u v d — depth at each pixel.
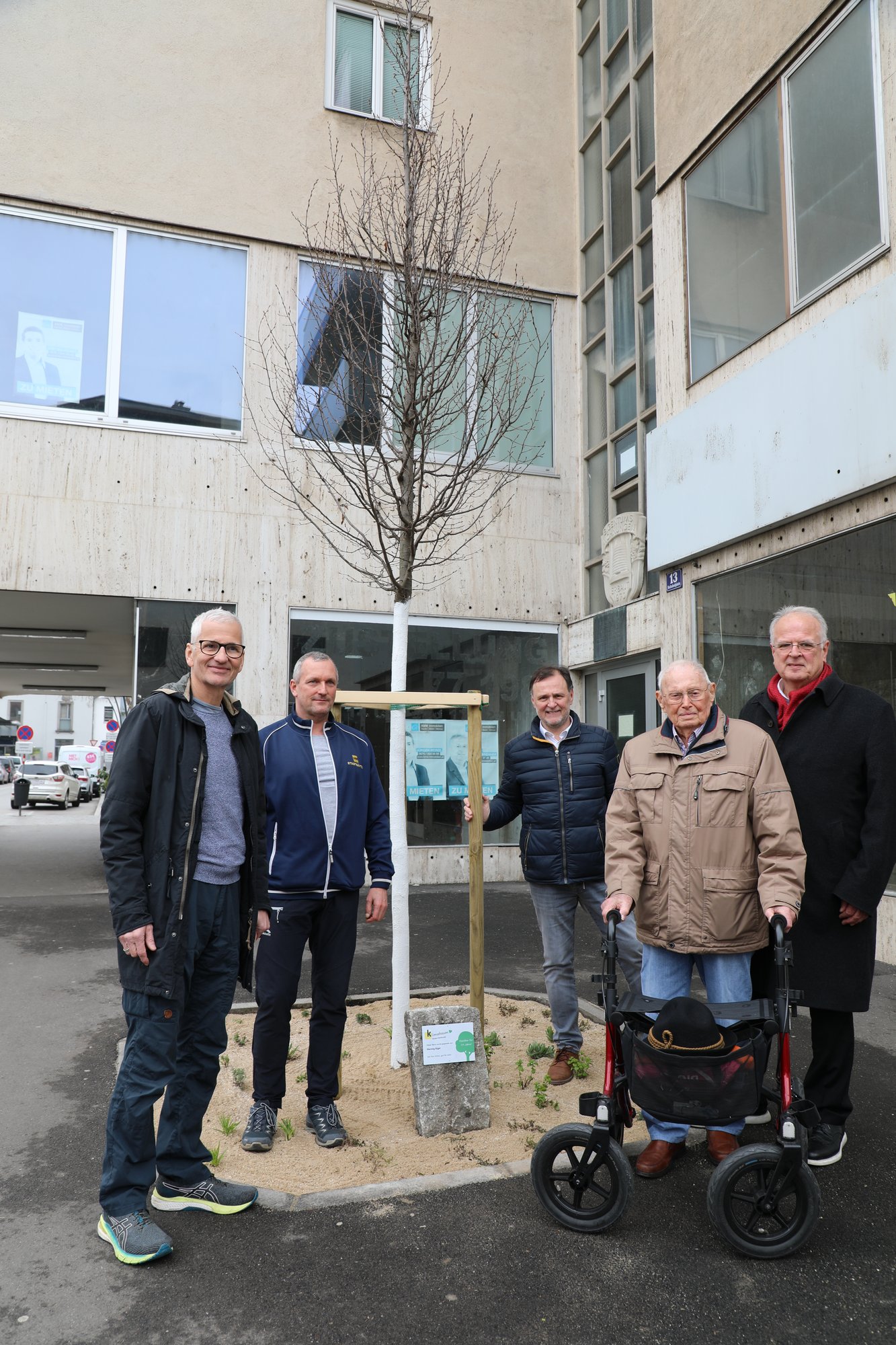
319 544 9.52
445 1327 2.48
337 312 5.37
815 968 3.42
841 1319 2.52
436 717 9.98
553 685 4.27
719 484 7.70
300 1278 2.70
